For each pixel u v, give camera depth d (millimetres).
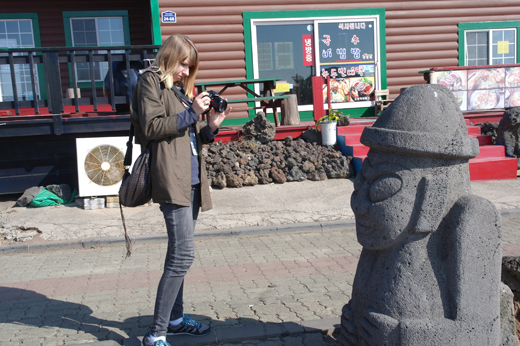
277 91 10195
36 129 7730
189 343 2949
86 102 8016
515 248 5281
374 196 2309
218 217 6656
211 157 8578
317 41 11852
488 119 10727
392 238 2271
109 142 7387
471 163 8492
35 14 11422
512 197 7426
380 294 2299
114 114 8352
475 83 10516
